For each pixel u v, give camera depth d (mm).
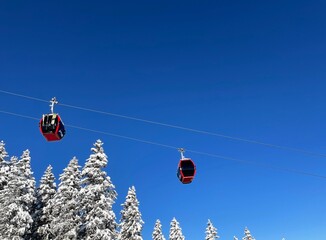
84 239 33719
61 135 17250
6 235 34781
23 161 38844
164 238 56312
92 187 33469
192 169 18812
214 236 56688
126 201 41875
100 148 36250
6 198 36531
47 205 41562
